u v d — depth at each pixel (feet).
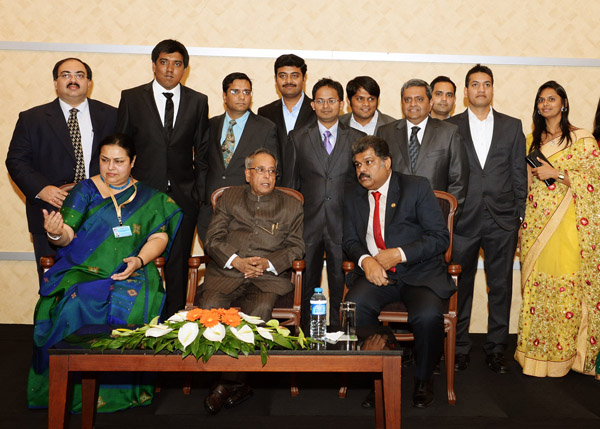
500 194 13.53
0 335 15.56
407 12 16.48
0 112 16.58
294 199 11.98
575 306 12.59
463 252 13.53
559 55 16.55
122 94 13.28
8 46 16.42
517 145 13.50
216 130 13.69
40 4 16.38
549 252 12.78
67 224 10.87
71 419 10.19
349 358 7.97
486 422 10.12
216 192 12.34
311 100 14.47
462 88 16.62
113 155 11.05
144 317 10.69
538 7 16.46
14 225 16.84
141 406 10.76
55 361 7.88
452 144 12.97
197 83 16.61
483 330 16.84
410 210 11.31
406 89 13.05
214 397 10.44
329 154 13.19
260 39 16.53
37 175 12.55
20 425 9.77
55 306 10.50
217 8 16.47
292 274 12.12
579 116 16.65
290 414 10.47
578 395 11.54
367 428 9.87
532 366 12.67
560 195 12.87
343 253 13.05
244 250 11.48
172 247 13.37
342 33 16.53
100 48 16.40
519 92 16.63
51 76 16.53
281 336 8.16
